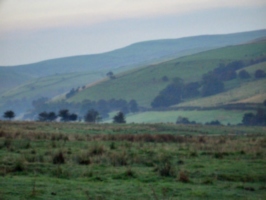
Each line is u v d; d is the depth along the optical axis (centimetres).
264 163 4428
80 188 2995
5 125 9444
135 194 2917
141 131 10556
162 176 3606
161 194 2964
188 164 4281
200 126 15012
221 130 13800
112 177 3494
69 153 4619
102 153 4516
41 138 6184
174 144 6253
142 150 5088
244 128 15862
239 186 3359
